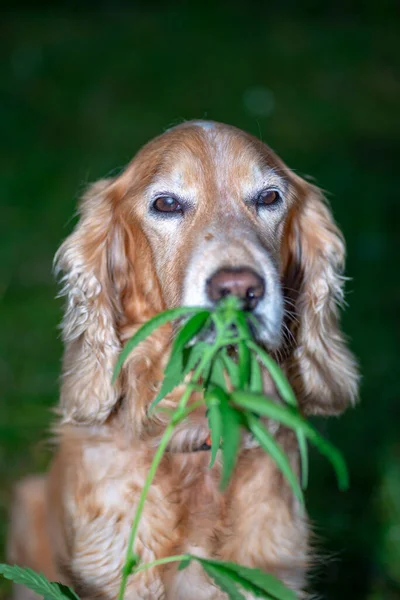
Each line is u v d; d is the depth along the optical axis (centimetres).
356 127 1387
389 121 1430
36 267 855
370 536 506
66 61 1694
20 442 569
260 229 365
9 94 1486
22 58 1694
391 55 1820
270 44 1889
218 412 240
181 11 2152
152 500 366
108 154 1220
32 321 744
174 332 353
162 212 366
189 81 1608
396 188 1095
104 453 376
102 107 1452
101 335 382
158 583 363
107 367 379
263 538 370
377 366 685
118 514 366
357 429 600
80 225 397
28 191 1060
